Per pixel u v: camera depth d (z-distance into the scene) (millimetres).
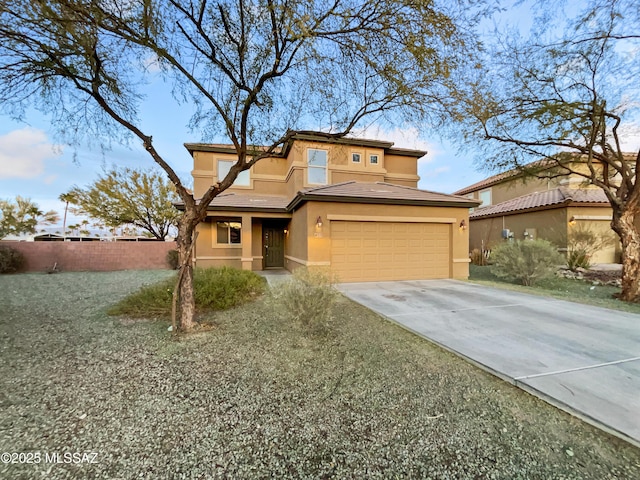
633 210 8211
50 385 3395
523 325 5648
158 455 2324
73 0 3750
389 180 16578
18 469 2150
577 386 3297
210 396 3203
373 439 2543
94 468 2180
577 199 14469
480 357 4129
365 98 5910
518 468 2225
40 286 10305
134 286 10297
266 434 2594
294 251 12906
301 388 3393
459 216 11773
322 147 14414
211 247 14125
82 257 15594
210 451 2377
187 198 5398
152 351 4465
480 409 2982
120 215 21844
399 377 3662
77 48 4711
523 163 10641
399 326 5676
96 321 5996
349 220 10625
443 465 2258
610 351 4328
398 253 11211
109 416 2816
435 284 10398
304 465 2250
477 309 6887
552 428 2676
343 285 10109
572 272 12375
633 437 2471
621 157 8695
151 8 4250
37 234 27297
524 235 17047
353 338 5051
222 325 5750
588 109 8250
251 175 15594
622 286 8203
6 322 5934
